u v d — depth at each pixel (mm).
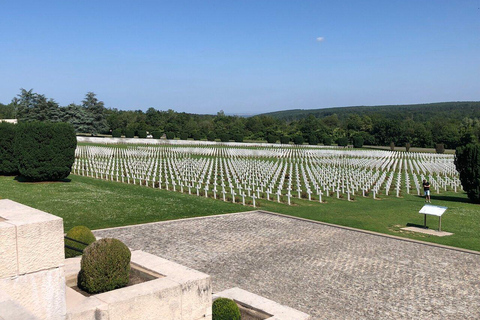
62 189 26469
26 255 5766
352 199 27969
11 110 117000
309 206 24969
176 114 118812
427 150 78750
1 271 5562
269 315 8438
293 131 101000
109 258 6754
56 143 28031
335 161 48031
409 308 10141
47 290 5984
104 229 17594
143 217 20141
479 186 26594
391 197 29391
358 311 9938
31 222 5820
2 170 30719
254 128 110562
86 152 48938
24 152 27438
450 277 12398
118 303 6023
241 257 14148
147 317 6359
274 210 23359
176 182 32281
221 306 7945
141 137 82000
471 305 10359
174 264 7773
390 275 12492
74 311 5770
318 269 12961
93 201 23031
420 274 12633
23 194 24031
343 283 11773
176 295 6676
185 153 55406
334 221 20594
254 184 32188
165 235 16984
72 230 10461
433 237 17625
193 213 21578
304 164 47719
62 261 6117
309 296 10812
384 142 94438
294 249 15195
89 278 6648
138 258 8156
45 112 85500
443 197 30078
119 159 45062
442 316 9719
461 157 27438
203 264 13359
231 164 42688
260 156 54375
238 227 18703
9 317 4461
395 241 16703
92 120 89438
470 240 17203
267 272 12648
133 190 27969
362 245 15930
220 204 24422
